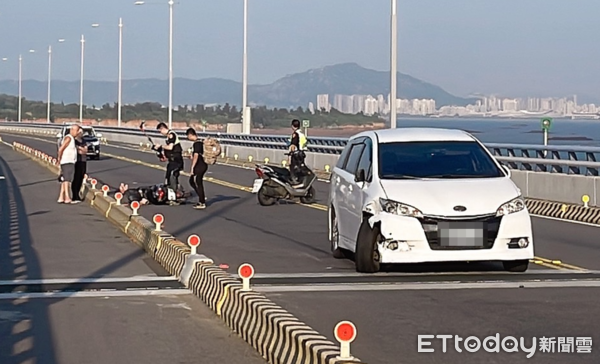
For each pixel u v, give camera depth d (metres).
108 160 55.88
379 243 14.48
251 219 24.28
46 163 48.12
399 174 15.29
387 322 11.27
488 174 15.41
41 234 21.12
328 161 43.88
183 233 21.14
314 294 13.15
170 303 12.85
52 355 9.91
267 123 99.56
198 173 27.03
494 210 14.22
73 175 29.59
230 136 60.88
